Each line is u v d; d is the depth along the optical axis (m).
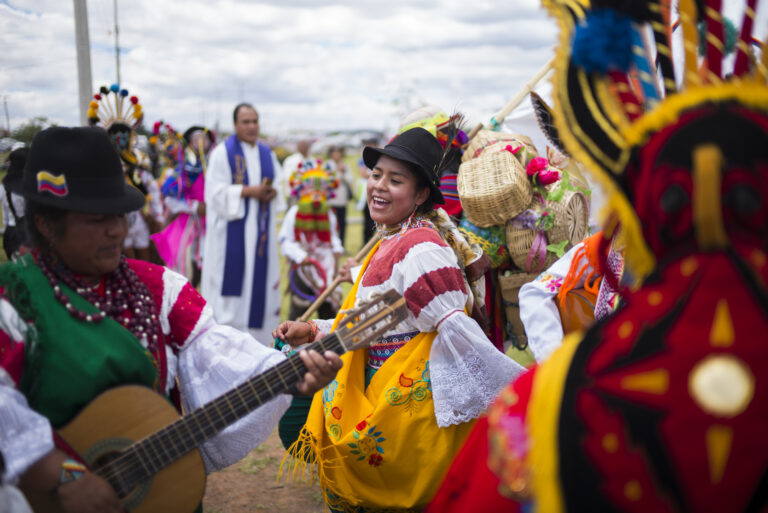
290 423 3.00
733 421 0.99
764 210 1.03
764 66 1.24
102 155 1.88
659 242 1.14
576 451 1.06
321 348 2.10
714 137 1.05
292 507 3.63
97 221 1.86
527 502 1.12
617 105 1.29
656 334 1.06
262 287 6.50
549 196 3.51
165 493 1.93
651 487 1.02
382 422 2.64
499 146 3.71
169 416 1.94
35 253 1.90
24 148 3.05
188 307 2.15
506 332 3.81
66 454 1.77
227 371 2.15
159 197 6.32
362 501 2.71
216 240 6.42
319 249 6.93
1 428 1.70
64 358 1.83
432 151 2.81
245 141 6.50
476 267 2.92
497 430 1.17
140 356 1.94
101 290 1.98
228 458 2.20
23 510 1.66
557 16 1.42
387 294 2.18
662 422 1.02
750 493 0.99
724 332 1.01
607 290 2.15
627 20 1.30
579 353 1.14
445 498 1.33
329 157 12.70
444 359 2.62
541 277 2.62
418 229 2.77
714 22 1.25
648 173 1.13
